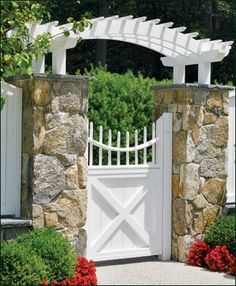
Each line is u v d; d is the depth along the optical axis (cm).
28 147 942
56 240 901
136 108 1430
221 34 2116
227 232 1031
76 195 960
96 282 906
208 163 1066
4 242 902
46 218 941
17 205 954
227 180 1141
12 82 973
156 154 1062
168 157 1064
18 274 845
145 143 1050
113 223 1016
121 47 2181
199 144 1058
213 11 2170
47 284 868
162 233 1061
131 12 2181
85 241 968
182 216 1050
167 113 1066
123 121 1407
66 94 952
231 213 1095
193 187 1051
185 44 1057
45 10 929
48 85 941
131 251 1032
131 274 969
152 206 1053
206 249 1035
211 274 980
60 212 949
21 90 953
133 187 1035
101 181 1007
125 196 1028
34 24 944
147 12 2198
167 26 1045
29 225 930
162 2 2148
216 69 2131
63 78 945
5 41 894
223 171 1080
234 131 1152
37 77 928
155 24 1034
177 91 1064
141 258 1081
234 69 2089
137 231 1037
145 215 1046
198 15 2175
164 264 1035
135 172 1033
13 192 952
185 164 1047
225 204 1088
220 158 1077
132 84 1432
